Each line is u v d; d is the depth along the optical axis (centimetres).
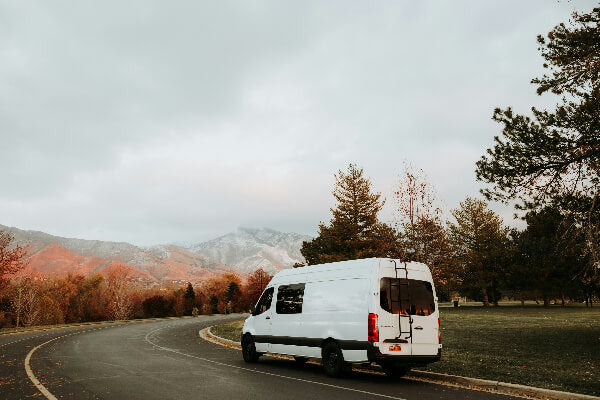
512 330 1975
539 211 1286
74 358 1312
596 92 1112
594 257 1159
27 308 5844
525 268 5372
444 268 3753
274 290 1218
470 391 799
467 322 2609
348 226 4350
